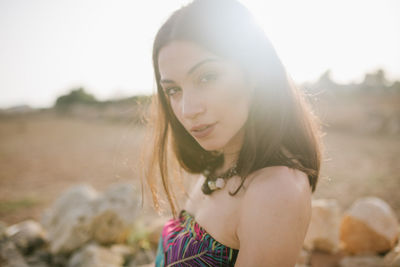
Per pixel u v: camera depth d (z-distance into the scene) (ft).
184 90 2.84
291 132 3.20
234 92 2.81
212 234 3.17
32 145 51.85
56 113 147.84
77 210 10.99
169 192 4.56
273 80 3.06
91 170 30.48
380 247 8.80
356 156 33.76
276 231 2.40
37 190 23.31
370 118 59.36
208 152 4.24
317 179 3.31
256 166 2.96
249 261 2.48
